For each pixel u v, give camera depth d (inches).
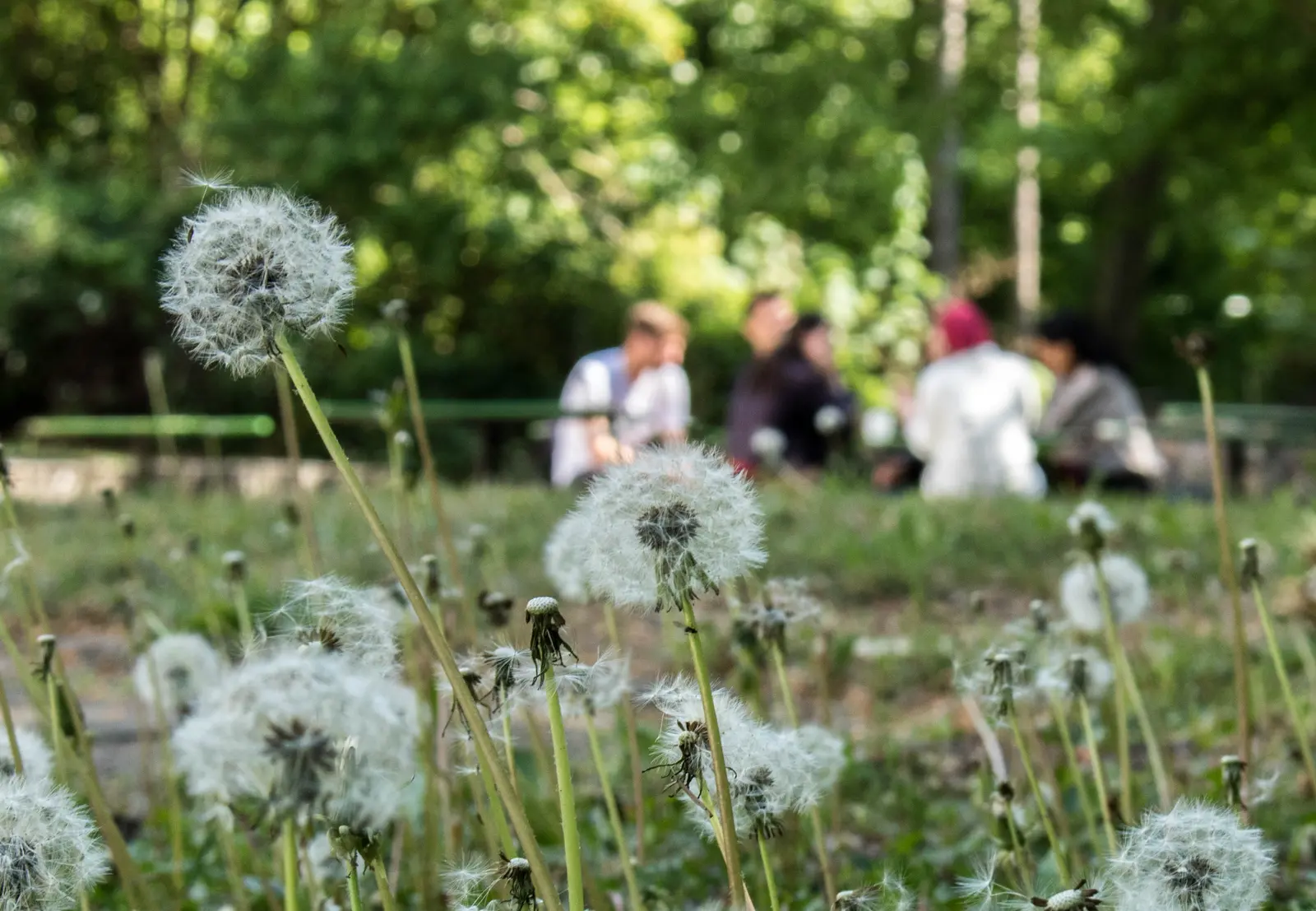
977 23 895.7
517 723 176.2
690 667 217.8
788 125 948.6
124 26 1003.9
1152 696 192.4
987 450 464.1
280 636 75.2
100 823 102.0
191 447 853.2
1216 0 745.6
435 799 113.9
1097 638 199.3
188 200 883.4
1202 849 76.5
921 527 356.8
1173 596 287.1
